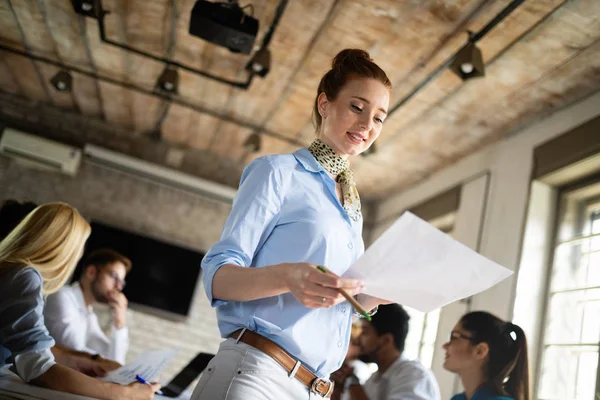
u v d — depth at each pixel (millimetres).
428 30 3852
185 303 6660
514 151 4762
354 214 1220
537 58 3902
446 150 5492
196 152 7156
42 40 5270
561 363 3881
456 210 5285
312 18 4012
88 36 4980
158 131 6840
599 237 3986
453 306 4816
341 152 1255
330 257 1140
